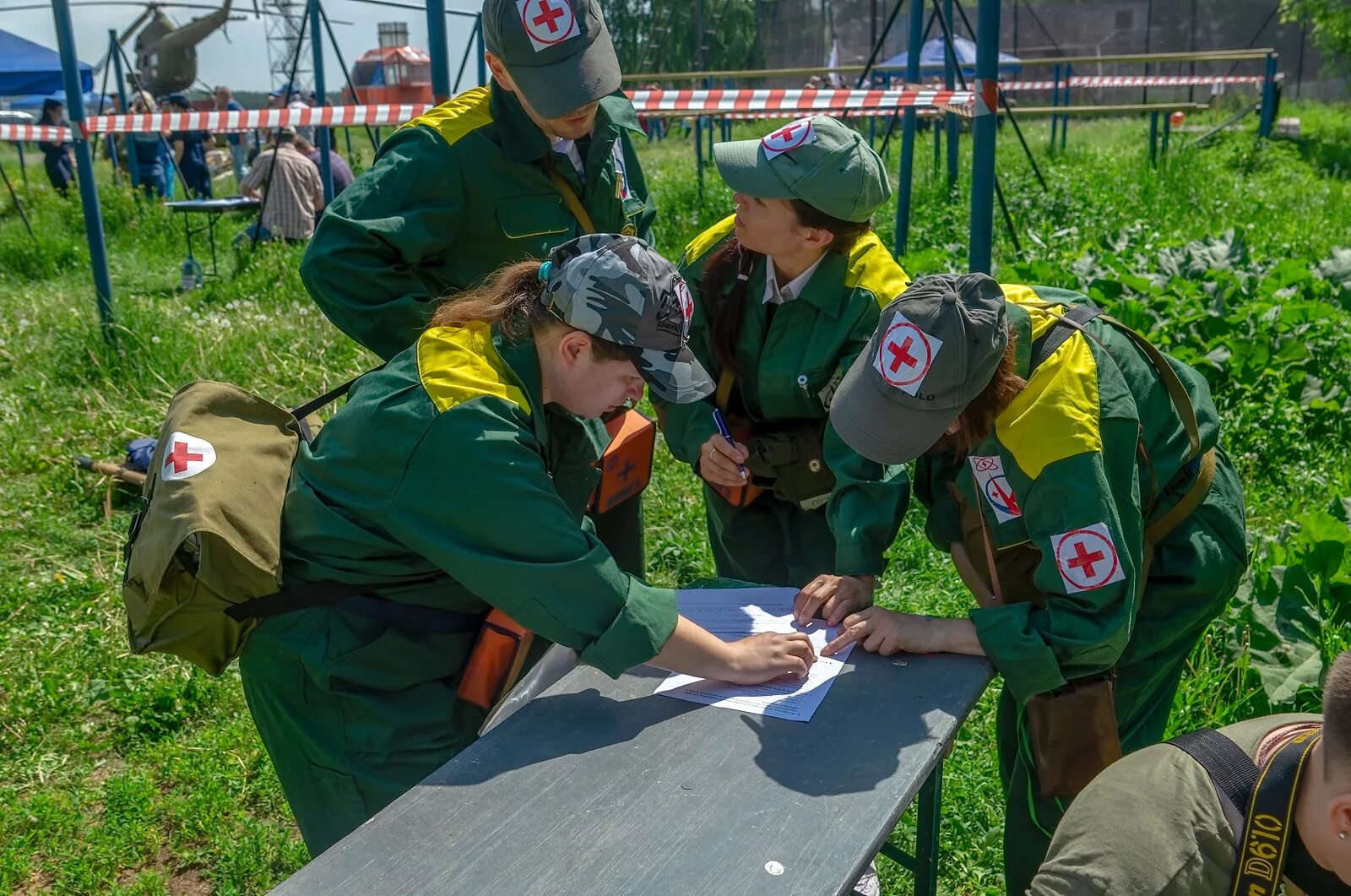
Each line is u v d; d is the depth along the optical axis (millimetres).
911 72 9695
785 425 2898
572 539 1892
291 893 1492
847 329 2656
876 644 2094
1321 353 5664
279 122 6980
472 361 1947
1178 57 16156
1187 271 6758
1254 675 3316
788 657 2023
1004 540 2117
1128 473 2020
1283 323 5738
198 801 3254
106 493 5129
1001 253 8070
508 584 1876
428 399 1911
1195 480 2246
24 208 13758
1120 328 2205
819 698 1948
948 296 1837
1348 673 1312
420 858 1560
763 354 2793
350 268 2801
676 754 1797
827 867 1533
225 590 2012
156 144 15312
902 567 4227
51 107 14656
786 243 2592
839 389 2023
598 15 2785
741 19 27641
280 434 2213
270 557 2008
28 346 7074
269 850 3088
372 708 2105
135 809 3232
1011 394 1928
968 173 13445
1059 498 1944
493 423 1887
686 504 4820
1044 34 31562
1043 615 2039
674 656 1949
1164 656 2338
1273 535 4145
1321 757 1356
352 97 12039
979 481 2082
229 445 2119
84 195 6629
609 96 3217
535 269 2031
